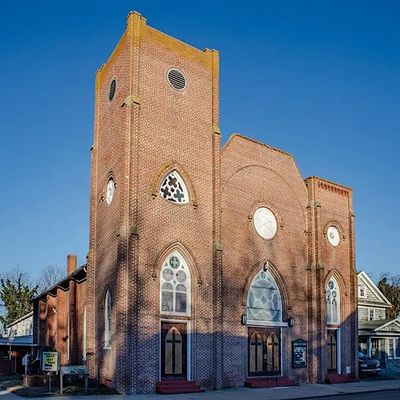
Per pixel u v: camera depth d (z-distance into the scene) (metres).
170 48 29.38
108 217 28.09
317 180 35.72
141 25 28.38
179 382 25.81
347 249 37.09
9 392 24.94
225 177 30.83
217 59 31.38
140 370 24.72
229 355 28.88
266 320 31.34
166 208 27.28
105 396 23.23
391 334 48.66
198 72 30.41
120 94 28.22
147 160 27.05
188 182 28.36
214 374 27.39
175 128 28.55
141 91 27.64
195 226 28.31
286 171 34.44
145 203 26.50
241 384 29.11
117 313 24.70
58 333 38.38
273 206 33.06
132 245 25.22
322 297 33.78
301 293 33.62
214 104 30.59
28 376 27.36
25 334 64.38
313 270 34.03
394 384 33.12
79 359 34.59
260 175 32.78
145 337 25.19
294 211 34.38
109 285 27.03
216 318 27.88
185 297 27.31
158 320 25.81
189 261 27.73
